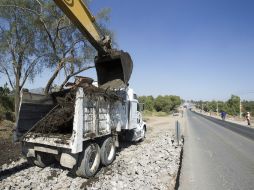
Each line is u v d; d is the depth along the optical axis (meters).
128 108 10.52
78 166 6.73
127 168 7.68
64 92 8.57
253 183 6.81
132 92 11.04
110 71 9.86
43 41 17.72
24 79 18.83
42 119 7.74
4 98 21.00
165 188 5.94
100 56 9.44
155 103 75.56
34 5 17.16
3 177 6.71
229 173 7.75
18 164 8.05
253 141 15.14
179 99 105.44
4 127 16.02
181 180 7.04
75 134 6.32
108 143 8.12
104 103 7.98
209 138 16.19
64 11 7.12
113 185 6.00
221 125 29.55
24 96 7.48
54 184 6.29
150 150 10.37
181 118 46.03
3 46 17.44
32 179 6.60
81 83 8.16
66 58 17.59
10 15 17.11
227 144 13.63
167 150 10.34
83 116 6.70
